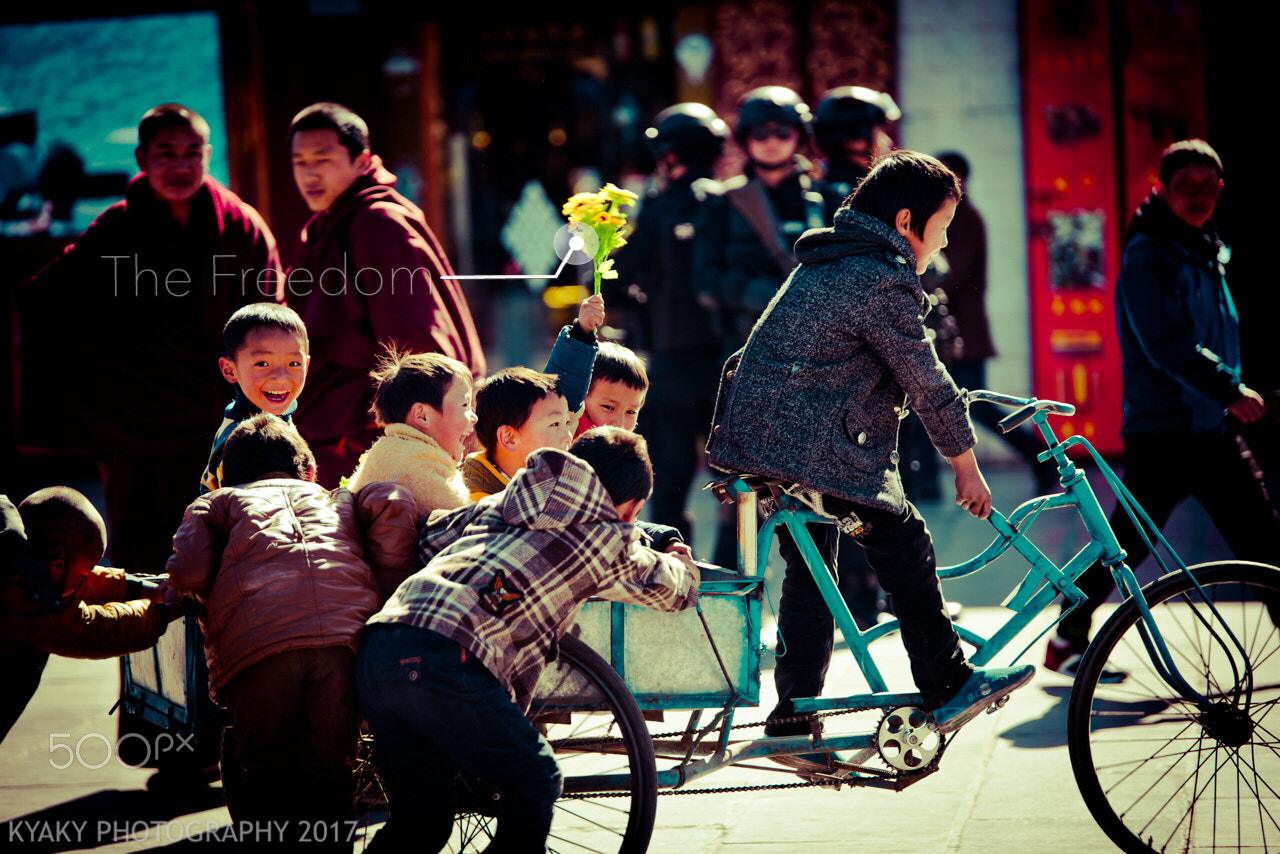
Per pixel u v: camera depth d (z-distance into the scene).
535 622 8.92
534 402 10.59
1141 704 13.99
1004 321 31.48
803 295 10.13
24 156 31.94
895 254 10.03
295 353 11.91
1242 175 30.50
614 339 21.00
